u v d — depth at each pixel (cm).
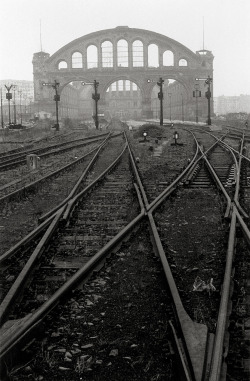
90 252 787
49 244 803
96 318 543
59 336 496
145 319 539
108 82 11956
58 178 1702
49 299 540
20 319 509
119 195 1315
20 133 5375
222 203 1173
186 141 3797
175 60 11888
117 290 627
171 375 419
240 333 485
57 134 5250
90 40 11844
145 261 738
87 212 1091
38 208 1183
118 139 4294
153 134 4494
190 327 463
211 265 718
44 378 427
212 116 11956
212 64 11906
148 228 906
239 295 579
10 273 689
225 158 2338
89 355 462
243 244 783
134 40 11956
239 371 418
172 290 559
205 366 397
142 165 2102
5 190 1502
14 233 950
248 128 5953
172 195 1311
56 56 11838
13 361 440
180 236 898
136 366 441
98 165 2127
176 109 14475
